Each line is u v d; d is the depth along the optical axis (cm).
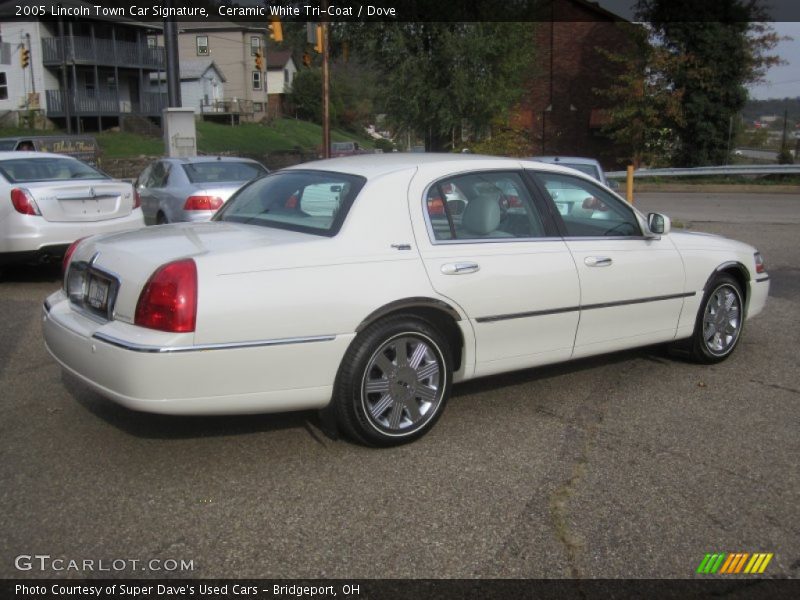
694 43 2936
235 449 433
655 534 349
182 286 373
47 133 4125
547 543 341
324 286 401
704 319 591
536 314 480
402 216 440
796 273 1052
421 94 2697
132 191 934
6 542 335
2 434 450
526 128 3198
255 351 385
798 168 2725
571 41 3450
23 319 729
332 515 362
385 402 430
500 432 464
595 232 526
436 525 355
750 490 393
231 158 1153
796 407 514
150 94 4828
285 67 7162
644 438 459
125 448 432
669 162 3050
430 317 450
